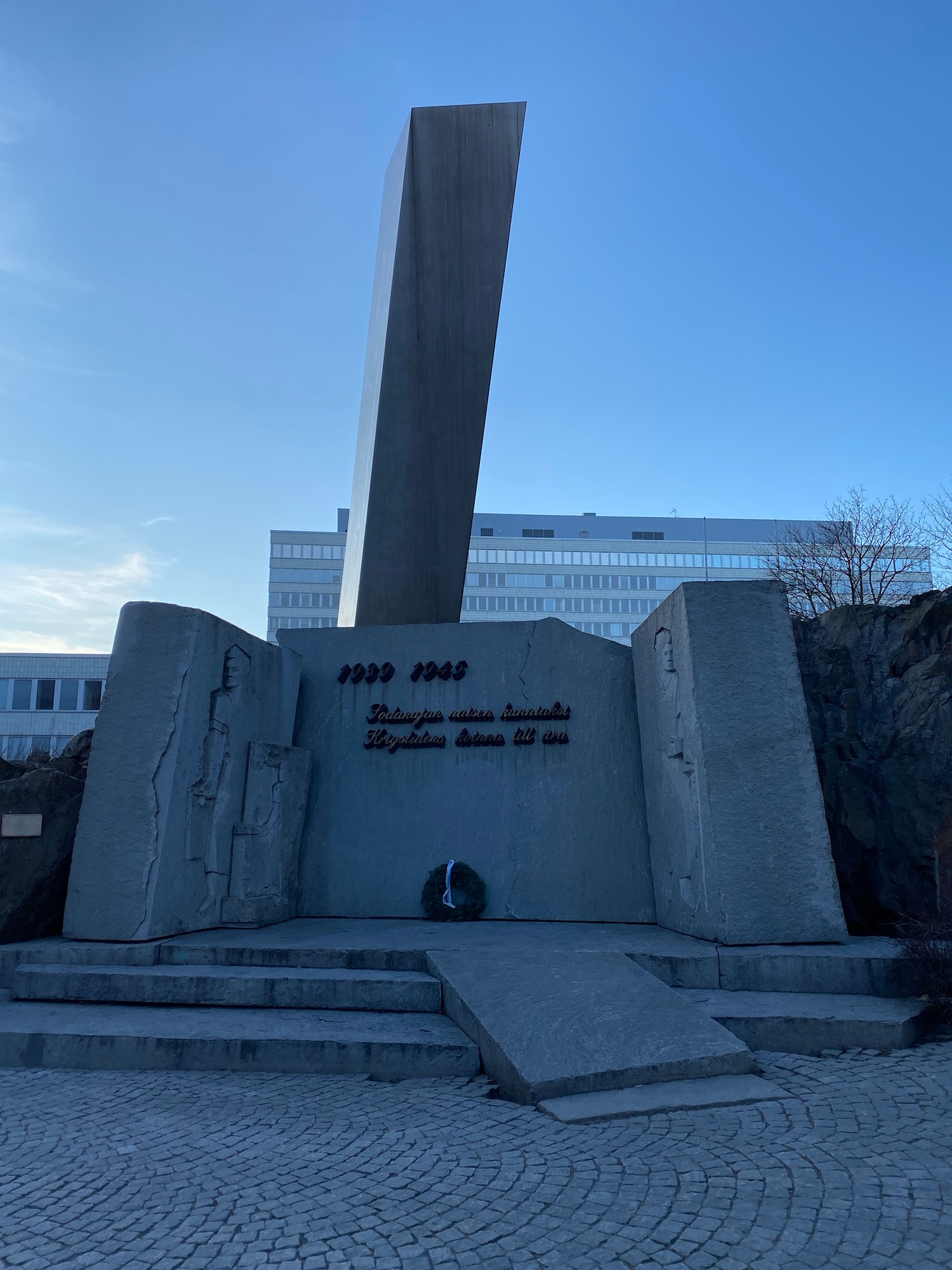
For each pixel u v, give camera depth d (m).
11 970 7.50
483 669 11.32
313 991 7.04
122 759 8.31
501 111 12.15
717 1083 5.17
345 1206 3.73
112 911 7.97
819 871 7.78
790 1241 3.23
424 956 7.57
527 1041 5.58
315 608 80.62
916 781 8.90
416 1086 5.63
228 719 9.27
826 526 24.31
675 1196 3.68
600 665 11.06
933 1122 4.40
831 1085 5.13
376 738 11.19
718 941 7.81
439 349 12.68
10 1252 3.37
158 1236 3.48
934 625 9.54
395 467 13.03
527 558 83.81
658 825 9.77
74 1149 4.51
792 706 8.21
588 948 7.70
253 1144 4.55
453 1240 3.39
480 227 12.34
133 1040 6.21
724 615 8.45
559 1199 3.72
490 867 10.49
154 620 8.68
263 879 9.51
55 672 43.88
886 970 6.95
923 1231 3.25
